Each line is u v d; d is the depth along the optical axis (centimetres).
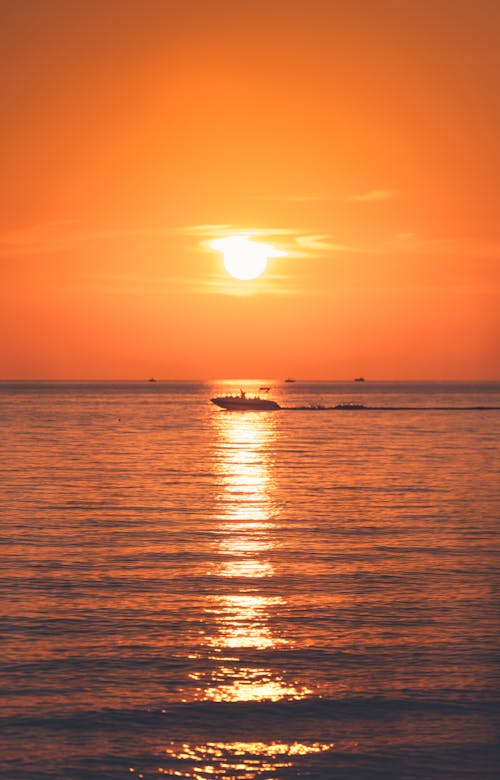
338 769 2528
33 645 3525
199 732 2748
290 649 3497
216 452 13762
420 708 2933
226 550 5453
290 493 8400
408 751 2633
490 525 6462
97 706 2933
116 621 3862
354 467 11206
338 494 8344
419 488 8838
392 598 4272
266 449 14475
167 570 4875
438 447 14888
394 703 2970
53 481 9412
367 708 2928
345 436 18125
